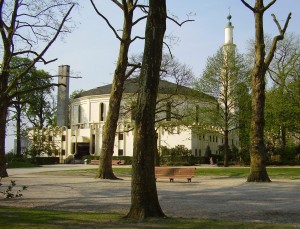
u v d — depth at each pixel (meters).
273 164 50.09
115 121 27.72
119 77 27.25
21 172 36.16
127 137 66.88
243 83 48.78
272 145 52.06
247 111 48.56
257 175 24.73
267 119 47.38
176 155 58.81
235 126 50.12
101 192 18.59
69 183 23.69
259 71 24.83
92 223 9.69
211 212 12.06
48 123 78.69
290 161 50.06
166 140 63.38
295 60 46.53
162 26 11.00
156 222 9.77
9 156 57.31
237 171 36.31
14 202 14.48
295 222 10.17
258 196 16.59
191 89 49.34
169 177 26.56
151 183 10.61
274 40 25.30
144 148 10.62
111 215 10.95
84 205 13.84
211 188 20.64
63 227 9.20
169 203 14.36
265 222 10.13
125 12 26.30
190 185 22.77
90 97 74.12
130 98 48.78
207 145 66.00
